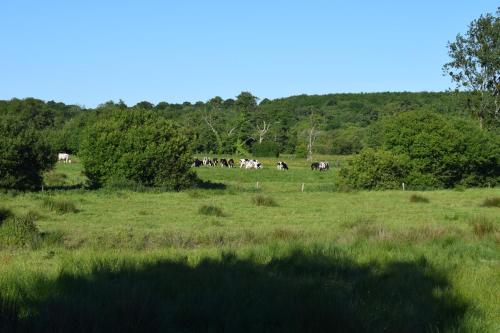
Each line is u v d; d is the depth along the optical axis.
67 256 11.53
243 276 9.80
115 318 7.11
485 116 59.03
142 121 41.62
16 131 35.59
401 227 18.55
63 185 40.66
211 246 14.87
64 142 93.81
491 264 11.86
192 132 117.06
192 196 34.12
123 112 42.16
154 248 14.31
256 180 55.16
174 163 40.00
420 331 7.19
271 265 11.01
